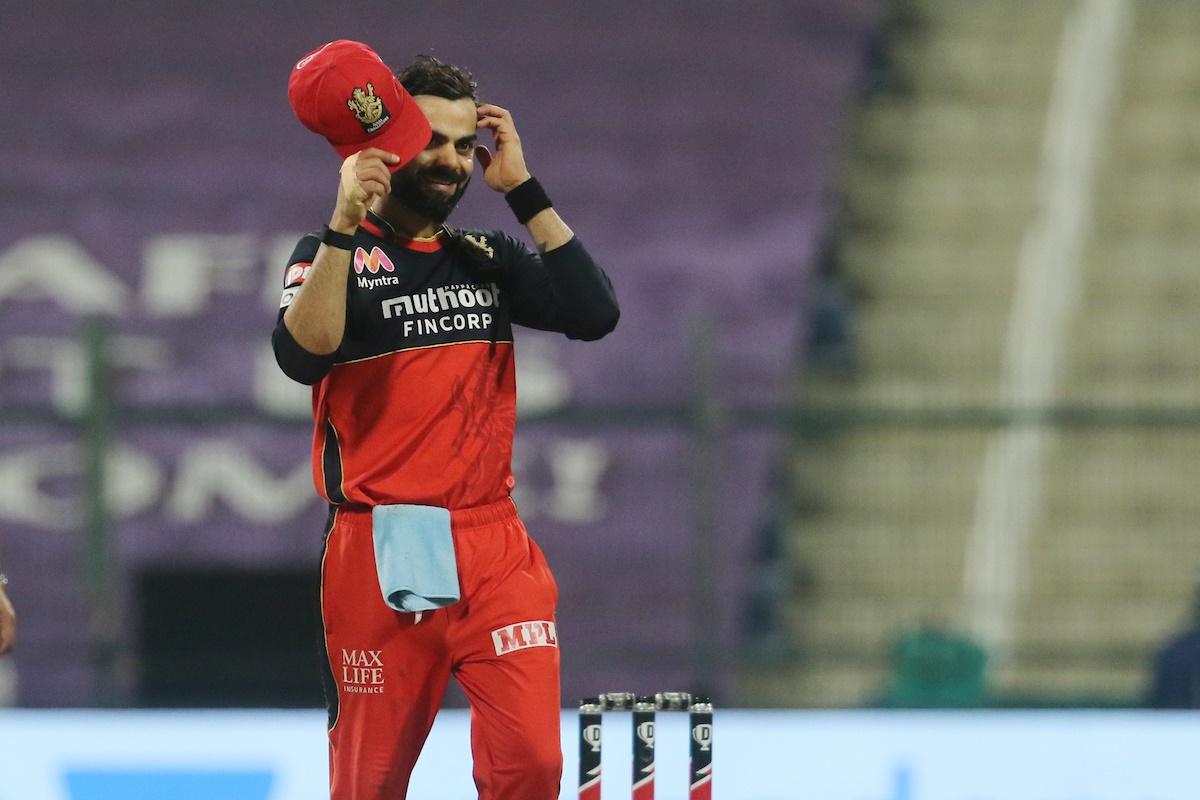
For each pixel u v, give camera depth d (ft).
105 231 137.80
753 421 93.56
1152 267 142.41
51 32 150.30
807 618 111.96
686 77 151.74
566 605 114.62
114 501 93.15
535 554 46.70
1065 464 116.88
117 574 92.73
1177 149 151.74
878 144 151.12
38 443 118.01
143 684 93.40
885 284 140.26
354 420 44.70
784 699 105.60
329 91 41.42
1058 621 106.93
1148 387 127.44
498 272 46.24
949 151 150.71
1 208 138.82
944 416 93.86
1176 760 82.74
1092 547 114.52
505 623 45.16
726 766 81.30
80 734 80.59
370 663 45.29
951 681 99.14
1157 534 116.26
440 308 44.86
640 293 136.77
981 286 140.46
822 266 140.97
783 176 146.61
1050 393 127.24
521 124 147.33
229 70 149.07
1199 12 159.43
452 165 43.68
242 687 94.48
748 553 115.44
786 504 116.57
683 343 119.96
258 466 119.96
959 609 106.73
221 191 141.08
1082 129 152.46
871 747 82.12
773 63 153.38
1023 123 153.07
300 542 119.14
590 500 121.08
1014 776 82.33
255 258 136.36
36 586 113.39
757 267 139.74
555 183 144.05
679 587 115.96
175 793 80.28
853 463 117.29
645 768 46.96
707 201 144.05
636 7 155.33
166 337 130.31
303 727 81.30
